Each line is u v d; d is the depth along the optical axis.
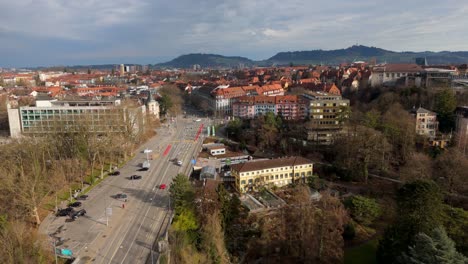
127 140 195.12
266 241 109.62
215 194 118.69
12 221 99.75
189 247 100.62
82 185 144.88
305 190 135.12
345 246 113.69
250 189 152.25
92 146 165.38
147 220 116.69
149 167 177.12
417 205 95.62
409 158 157.88
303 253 103.00
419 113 188.00
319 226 104.12
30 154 137.62
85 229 110.19
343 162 168.00
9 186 112.12
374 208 126.19
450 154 144.00
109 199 134.25
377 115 189.88
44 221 115.44
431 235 84.00
